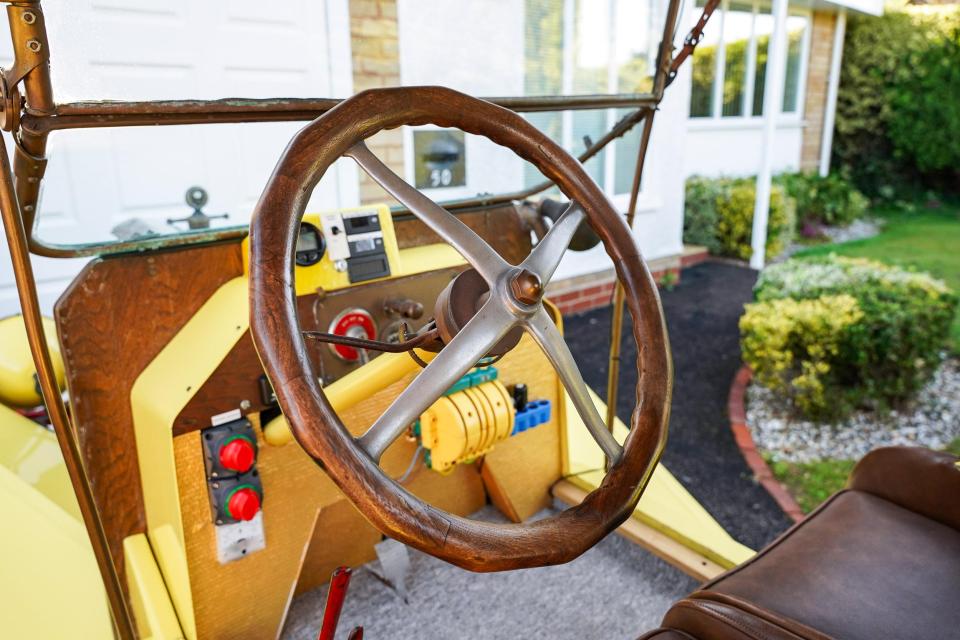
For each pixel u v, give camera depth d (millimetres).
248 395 1335
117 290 1366
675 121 6043
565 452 1940
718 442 3602
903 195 10336
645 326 963
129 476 1461
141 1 996
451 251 1677
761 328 3795
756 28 8406
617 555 1803
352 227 1456
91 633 1339
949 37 9266
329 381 1426
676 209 6309
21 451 1725
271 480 1424
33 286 901
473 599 1655
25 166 1045
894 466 1328
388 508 691
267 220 747
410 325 1532
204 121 987
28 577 1355
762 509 3016
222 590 1388
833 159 10547
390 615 1604
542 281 855
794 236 8242
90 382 1372
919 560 1145
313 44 1231
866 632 979
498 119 934
